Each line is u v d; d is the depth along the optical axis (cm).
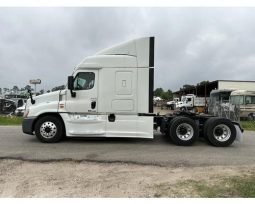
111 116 875
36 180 518
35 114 877
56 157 684
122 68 866
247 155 761
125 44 871
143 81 865
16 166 605
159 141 959
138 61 866
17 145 834
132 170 593
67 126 877
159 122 962
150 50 867
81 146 838
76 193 458
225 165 648
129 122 870
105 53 880
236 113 973
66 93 879
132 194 455
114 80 868
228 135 895
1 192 461
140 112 866
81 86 877
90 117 875
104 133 872
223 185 496
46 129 880
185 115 942
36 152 736
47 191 465
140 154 743
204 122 930
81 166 614
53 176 543
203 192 462
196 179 534
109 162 652
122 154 738
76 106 873
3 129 1252
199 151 806
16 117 2031
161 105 3247
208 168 618
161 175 560
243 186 489
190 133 891
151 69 864
